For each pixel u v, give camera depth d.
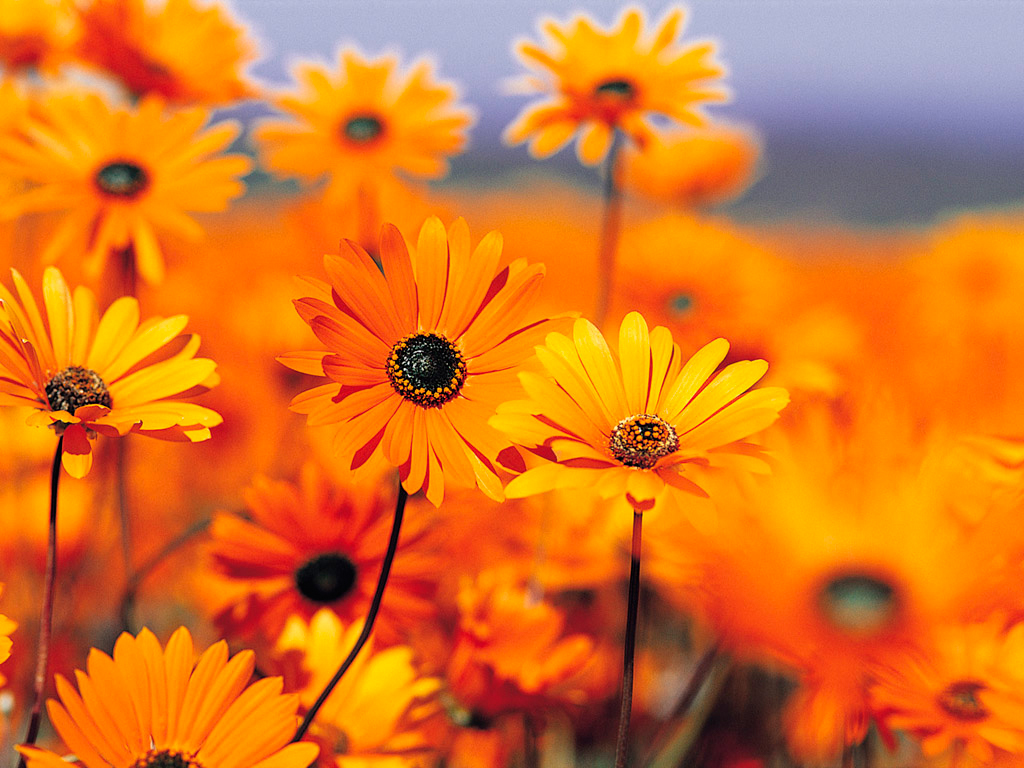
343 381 0.61
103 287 0.82
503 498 0.61
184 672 0.59
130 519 0.88
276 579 0.70
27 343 0.61
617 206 0.80
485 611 0.70
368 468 0.61
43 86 0.86
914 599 0.63
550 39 0.81
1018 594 0.63
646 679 0.79
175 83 0.86
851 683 0.62
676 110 0.79
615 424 0.60
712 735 0.76
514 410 0.60
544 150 0.80
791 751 0.75
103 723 0.58
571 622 0.78
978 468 0.65
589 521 0.78
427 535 0.71
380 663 0.67
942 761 0.74
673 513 0.64
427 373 0.62
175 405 0.61
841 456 0.65
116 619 0.80
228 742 0.59
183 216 0.77
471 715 0.71
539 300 0.91
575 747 0.77
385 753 0.66
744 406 0.60
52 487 0.60
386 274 0.62
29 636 0.75
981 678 0.62
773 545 0.63
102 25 0.83
